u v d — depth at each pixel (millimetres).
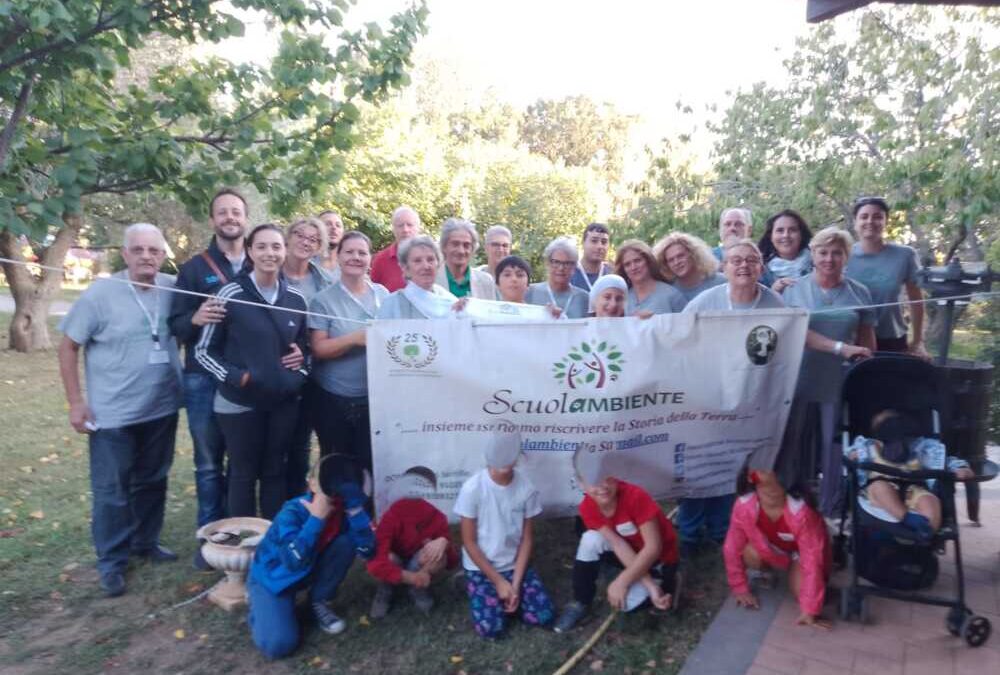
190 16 7027
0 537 5656
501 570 4316
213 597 4613
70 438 8742
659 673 3840
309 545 4074
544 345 4508
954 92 9211
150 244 4664
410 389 4520
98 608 4598
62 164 6430
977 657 3875
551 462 4664
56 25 5727
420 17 7621
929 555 4297
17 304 15680
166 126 7656
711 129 11453
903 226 10484
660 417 4668
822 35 10828
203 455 5023
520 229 23734
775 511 4285
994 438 7480
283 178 7668
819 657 3893
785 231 5785
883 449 4211
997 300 8109
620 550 4211
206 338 4547
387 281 6633
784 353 4656
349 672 3945
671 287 5320
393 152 20375
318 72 7367
